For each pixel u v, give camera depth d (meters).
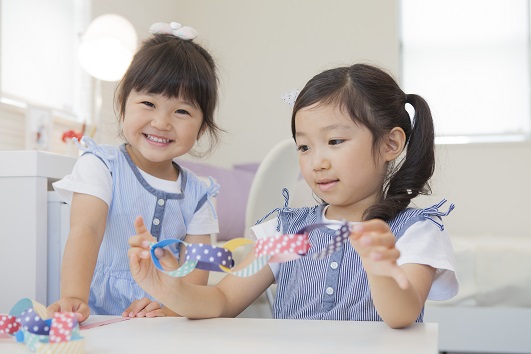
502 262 2.04
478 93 3.73
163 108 1.27
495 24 3.72
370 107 1.05
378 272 0.72
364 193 1.06
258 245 0.71
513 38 3.70
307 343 0.69
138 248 0.83
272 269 1.12
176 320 0.87
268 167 1.84
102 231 1.24
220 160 3.89
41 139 2.32
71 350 0.64
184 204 1.37
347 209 1.10
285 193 1.21
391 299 0.76
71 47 2.90
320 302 1.05
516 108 3.69
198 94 1.29
